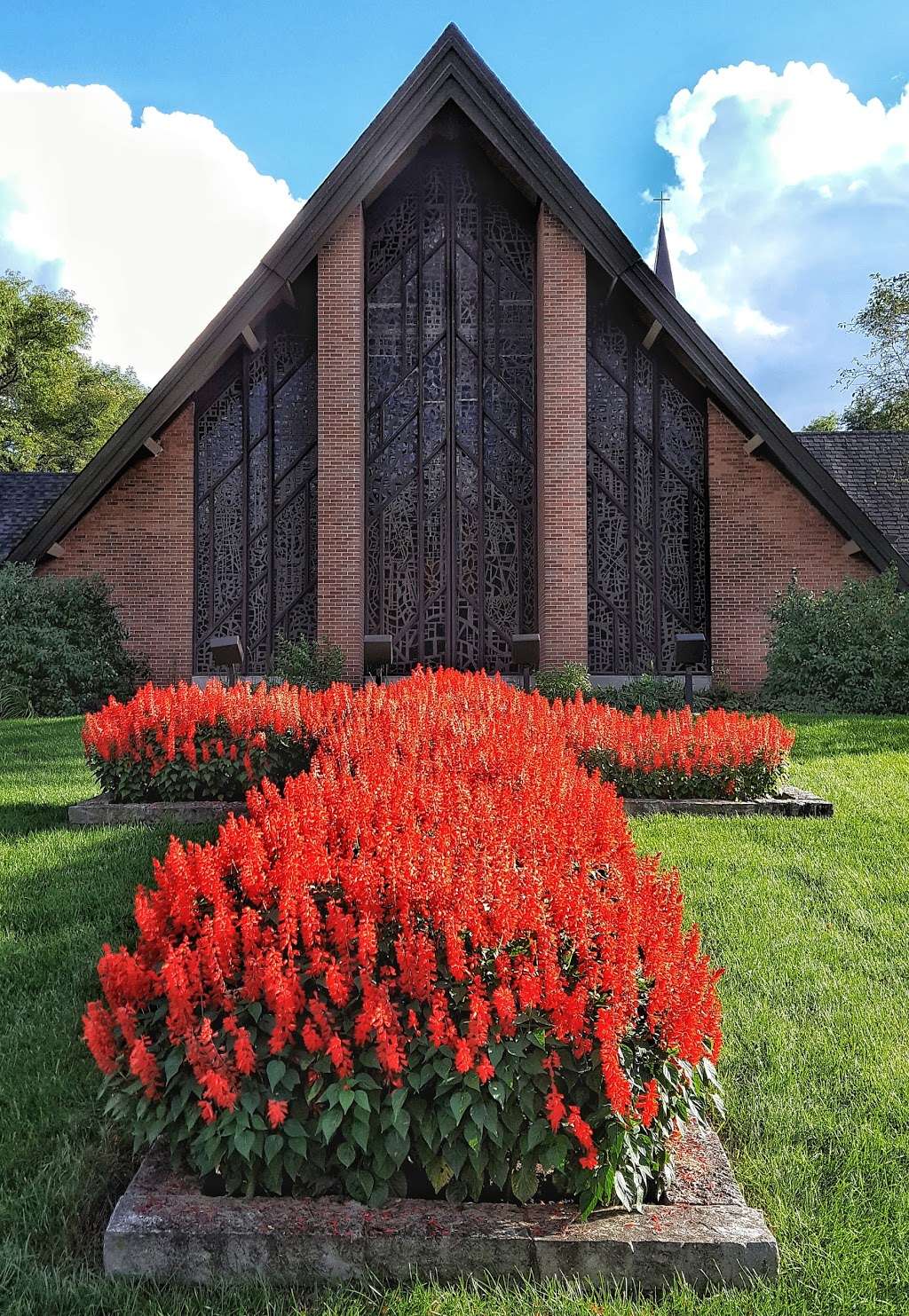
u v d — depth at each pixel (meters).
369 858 3.63
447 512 18.25
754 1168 3.37
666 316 17.45
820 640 16.41
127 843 7.13
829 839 7.41
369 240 18.53
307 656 16.72
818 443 23.47
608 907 3.25
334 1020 2.96
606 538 18.38
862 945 5.45
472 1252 2.76
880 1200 3.23
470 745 6.88
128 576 18.03
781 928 5.67
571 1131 2.85
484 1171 3.00
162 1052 3.01
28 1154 3.47
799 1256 2.89
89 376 49.34
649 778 8.48
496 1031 2.89
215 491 18.23
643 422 18.47
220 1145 2.88
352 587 17.30
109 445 17.34
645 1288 2.77
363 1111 2.81
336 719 8.77
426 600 18.23
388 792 4.74
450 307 18.41
